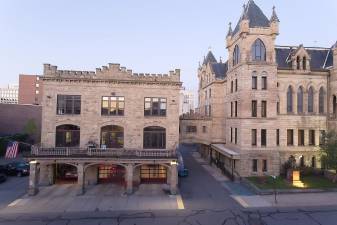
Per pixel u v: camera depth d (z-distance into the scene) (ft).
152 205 101.30
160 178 133.80
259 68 143.54
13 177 143.13
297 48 154.92
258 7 150.92
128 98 131.64
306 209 97.04
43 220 86.02
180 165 150.41
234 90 156.46
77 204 101.86
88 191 119.03
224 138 183.73
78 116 128.98
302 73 152.87
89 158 114.62
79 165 115.03
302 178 138.00
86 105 129.39
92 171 130.62
